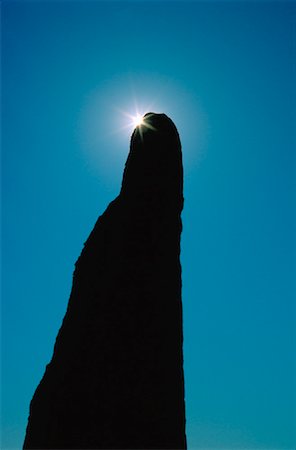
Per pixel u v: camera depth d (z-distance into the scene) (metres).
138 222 20.53
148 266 19.72
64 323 19.83
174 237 20.80
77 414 17.44
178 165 22.31
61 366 18.72
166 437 17.31
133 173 21.81
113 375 17.89
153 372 18.08
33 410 18.41
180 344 19.22
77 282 20.52
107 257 20.23
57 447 17.08
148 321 18.81
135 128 23.44
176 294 19.86
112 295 19.28
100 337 18.62
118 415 17.23
